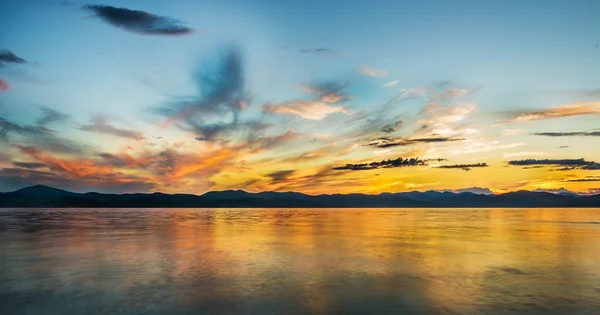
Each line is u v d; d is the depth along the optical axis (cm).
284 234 4388
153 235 4231
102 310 1395
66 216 10875
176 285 1747
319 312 1366
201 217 10569
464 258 2544
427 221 7944
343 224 6650
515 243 3425
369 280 1859
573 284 1792
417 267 2203
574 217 10562
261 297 1551
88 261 2397
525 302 1492
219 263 2323
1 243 3391
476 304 1470
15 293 1619
